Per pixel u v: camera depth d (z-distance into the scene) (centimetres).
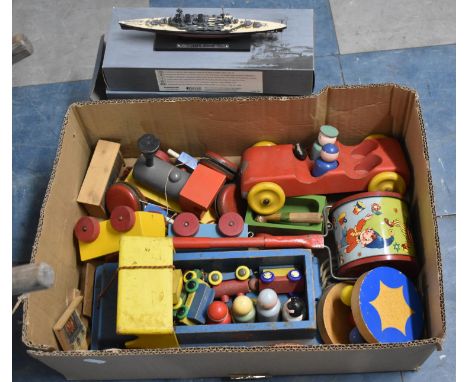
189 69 135
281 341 127
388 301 121
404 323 121
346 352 111
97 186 138
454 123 163
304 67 133
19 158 167
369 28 179
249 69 133
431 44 176
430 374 134
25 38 112
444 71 171
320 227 135
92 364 117
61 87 177
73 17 187
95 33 184
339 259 133
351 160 139
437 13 180
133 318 110
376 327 118
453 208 152
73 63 180
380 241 127
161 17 141
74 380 136
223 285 129
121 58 136
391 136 146
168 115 139
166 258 114
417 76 171
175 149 151
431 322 117
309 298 123
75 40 184
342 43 177
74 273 134
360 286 121
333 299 129
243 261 130
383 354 114
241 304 121
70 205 134
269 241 129
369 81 171
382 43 177
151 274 112
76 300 129
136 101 134
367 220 130
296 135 146
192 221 132
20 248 154
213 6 185
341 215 134
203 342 126
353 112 139
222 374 132
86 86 177
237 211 140
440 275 112
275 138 147
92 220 132
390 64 173
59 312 125
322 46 177
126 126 142
